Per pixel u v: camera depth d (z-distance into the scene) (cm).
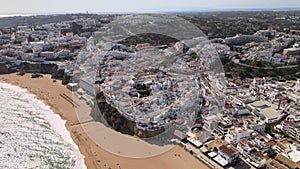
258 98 8956
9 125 7675
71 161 5869
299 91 9575
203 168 5516
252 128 6812
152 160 5691
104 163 5666
